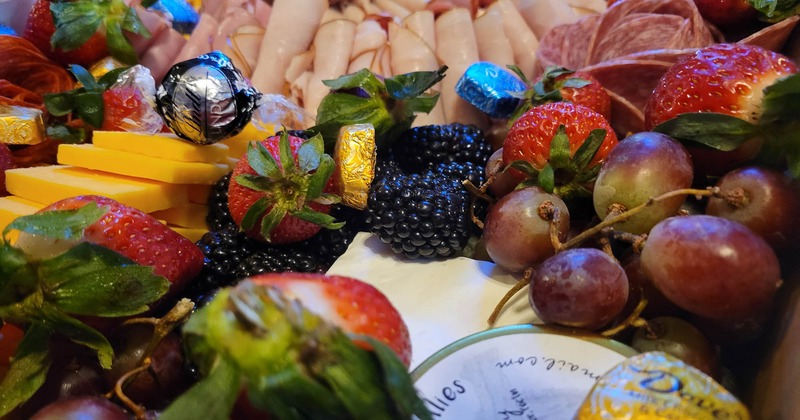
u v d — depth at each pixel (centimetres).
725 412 8
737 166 12
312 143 14
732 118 11
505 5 22
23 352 11
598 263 10
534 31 23
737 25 18
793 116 11
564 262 10
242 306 8
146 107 18
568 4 23
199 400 8
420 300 13
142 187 15
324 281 9
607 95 17
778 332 10
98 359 12
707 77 12
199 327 9
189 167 16
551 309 10
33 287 11
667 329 10
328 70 21
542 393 10
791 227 10
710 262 9
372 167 15
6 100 19
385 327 9
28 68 21
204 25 24
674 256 10
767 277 9
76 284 11
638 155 11
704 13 18
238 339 8
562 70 16
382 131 17
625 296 10
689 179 11
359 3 24
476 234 16
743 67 12
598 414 8
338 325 9
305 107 21
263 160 14
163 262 13
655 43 19
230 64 16
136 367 11
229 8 24
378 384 8
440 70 16
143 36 22
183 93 15
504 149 14
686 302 10
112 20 21
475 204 15
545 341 10
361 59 22
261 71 22
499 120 18
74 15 21
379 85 17
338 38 22
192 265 13
